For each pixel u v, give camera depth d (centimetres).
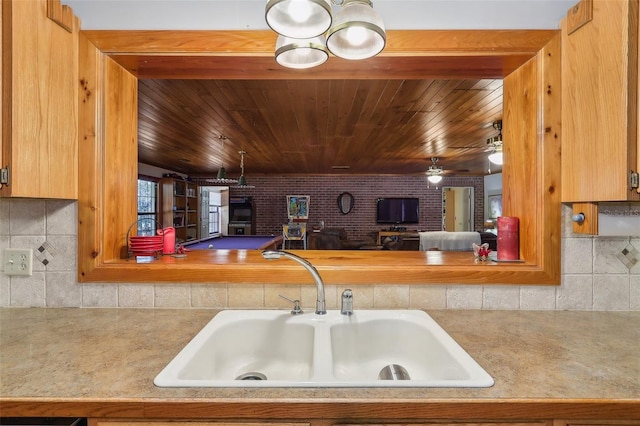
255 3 132
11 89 105
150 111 281
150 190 631
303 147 438
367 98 249
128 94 146
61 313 127
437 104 261
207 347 105
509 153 149
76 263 132
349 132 354
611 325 116
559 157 128
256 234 798
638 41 101
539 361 89
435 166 538
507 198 151
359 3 86
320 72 145
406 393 75
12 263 132
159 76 150
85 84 129
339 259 145
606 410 73
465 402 73
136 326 114
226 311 127
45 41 115
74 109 128
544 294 132
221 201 815
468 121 309
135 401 73
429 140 392
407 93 238
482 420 74
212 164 601
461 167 639
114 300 132
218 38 130
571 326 115
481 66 140
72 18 126
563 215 131
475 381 78
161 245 145
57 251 132
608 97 109
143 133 360
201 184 771
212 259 144
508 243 140
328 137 379
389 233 758
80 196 130
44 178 115
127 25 132
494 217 755
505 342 101
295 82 219
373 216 803
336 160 553
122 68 141
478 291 132
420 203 805
